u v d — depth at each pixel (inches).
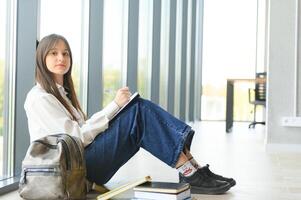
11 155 118.0
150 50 273.0
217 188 104.7
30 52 116.8
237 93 446.0
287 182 124.6
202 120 461.7
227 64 452.8
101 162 101.7
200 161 164.4
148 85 274.1
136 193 89.6
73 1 165.0
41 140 93.5
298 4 203.5
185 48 366.6
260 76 371.9
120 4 221.0
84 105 177.9
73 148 93.2
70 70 107.9
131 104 102.2
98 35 177.8
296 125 201.9
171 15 315.3
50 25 143.3
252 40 446.9
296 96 203.5
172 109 319.9
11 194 103.5
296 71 203.5
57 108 99.0
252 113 443.5
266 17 435.2
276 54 205.5
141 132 102.4
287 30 204.4
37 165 90.8
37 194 91.0
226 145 224.2
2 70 116.3
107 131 101.4
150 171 142.6
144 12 272.5
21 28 116.7
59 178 90.1
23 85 117.0
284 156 183.3
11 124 117.8
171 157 102.1
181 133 101.1
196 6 420.2
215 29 454.3
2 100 116.9
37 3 117.3
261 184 120.6
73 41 168.6
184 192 89.5
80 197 95.3
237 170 145.3
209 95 462.6
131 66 222.4
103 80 180.5
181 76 364.2
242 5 448.5
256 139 260.4
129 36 222.4
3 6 115.4
